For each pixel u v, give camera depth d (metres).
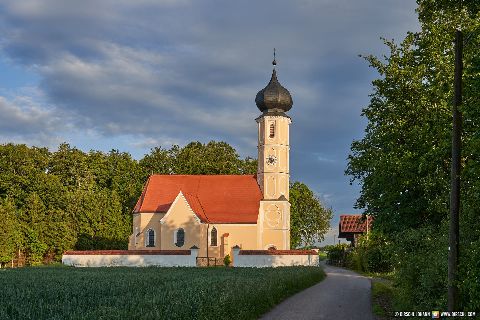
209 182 74.56
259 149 73.88
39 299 20.98
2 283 27.39
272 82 74.25
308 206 100.69
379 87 31.69
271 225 71.56
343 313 23.97
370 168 32.34
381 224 31.52
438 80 27.20
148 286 25.03
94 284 26.28
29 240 70.44
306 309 25.38
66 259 58.28
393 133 30.44
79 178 90.44
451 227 17.30
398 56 31.56
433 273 18.95
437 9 23.64
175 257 57.88
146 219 70.75
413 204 30.36
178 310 16.80
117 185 91.31
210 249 69.25
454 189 17.48
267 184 72.44
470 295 15.95
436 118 27.50
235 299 20.98
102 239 76.38
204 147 94.81
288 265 58.84
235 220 69.94
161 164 93.00
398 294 24.80
